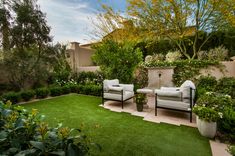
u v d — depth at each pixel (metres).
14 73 6.01
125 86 5.25
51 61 7.16
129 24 8.52
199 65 6.45
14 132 1.28
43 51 6.93
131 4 7.66
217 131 2.71
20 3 6.25
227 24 6.81
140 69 7.66
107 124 3.27
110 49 6.71
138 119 3.59
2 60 5.77
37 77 6.59
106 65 6.80
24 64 6.14
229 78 5.67
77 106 4.79
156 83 7.11
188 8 7.09
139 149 2.25
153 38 8.48
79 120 3.51
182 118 3.65
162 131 2.91
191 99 3.41
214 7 6.54
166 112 4.14
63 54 7.94
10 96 5.13
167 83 6.87
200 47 7.83
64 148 1.13
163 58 8.59
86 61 10.32
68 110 4.34
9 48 6.13
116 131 2.90
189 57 7.87
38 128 1.23
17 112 1.59
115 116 3.81
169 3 7.02
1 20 5.66
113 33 8.98
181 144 2.41
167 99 3.72
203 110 2.66
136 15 7.86
